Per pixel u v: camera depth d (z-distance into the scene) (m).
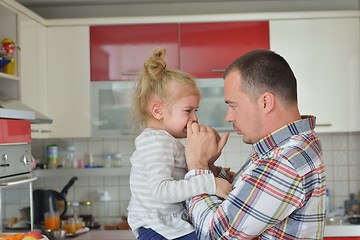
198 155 1.60
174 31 4.23
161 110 1.72
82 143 4.69
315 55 4.22
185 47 4.23
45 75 4.25
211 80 4.22
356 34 4.20
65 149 4.66
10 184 2.50
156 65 1.74
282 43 4.22
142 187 1.65
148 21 4.24
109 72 4.26
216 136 1.65
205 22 4.23
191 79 1.76
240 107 1.56
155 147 1.63
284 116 1.54
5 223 4.02
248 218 1.43
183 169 1.69
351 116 4.20
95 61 4.27
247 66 1.55
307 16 4.21
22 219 4.05
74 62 4.28
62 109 4.28
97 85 4.27
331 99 4.21
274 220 1.44
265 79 1.53
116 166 4.53
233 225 1.44
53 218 3.97
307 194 1.45
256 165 1.51
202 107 4.20
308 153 1.48
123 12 4.62
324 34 4.22
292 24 4.22
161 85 1.72
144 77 1.75
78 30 4.27
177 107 1.71
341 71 4.21
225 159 4.65
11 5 3.56
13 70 3.56
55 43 4.28
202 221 1.49
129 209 1.71
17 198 4.16
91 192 4.69
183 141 4.44
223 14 4.21
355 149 4.62
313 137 1.53
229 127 4.18
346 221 4.08
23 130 2.84
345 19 4.21
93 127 4.27
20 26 3.71
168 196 1.54
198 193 1.54
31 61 3.93
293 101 1.56
